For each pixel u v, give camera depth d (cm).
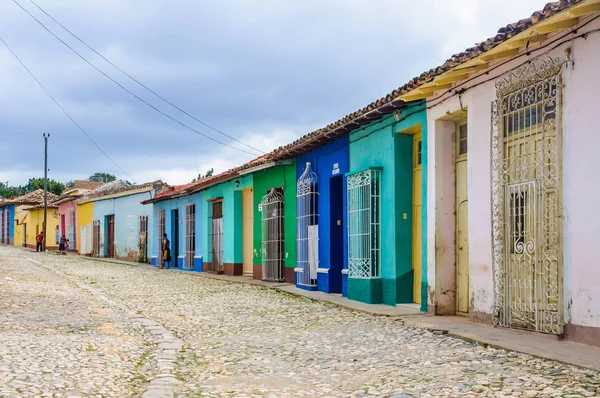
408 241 1152
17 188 8900
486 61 823
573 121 690
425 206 1044
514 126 807
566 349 646
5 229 5991
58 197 5134
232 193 2181
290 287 1600
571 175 691
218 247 2338
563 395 485
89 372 604
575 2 618
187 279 2008
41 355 668
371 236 1211
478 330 809
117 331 902
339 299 1291
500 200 825
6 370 579
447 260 1004
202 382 590
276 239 1800
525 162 780
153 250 3062
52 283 1670
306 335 867
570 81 696
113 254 3675
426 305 1030
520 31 711
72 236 4484
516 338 732
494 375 566
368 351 727
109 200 3716
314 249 1534
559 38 712
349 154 1361
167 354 724
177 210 2911
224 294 1487
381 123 1208
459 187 1004
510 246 809
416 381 563
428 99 1030
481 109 879
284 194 1759
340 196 1458
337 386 561
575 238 684
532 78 765
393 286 1150
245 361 692
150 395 525
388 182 1174
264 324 985
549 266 729
